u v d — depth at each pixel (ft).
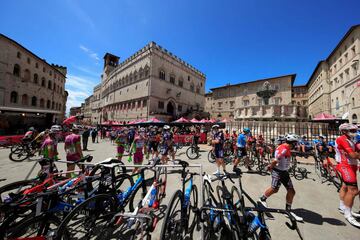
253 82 142.20
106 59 197.26
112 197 10.32
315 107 142.31
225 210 7.76
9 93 88.02
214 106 169.78
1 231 7.78
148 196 9.63
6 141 41.32
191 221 11.62
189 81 156.87
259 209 7.35
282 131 42.65
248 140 30.25
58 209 8.98
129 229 10.43
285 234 10.03
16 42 90.89
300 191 16.63
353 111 79.56
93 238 9.67
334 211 12.76
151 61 118.42
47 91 119.65
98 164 11.44
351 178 11.46
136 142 22.03
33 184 11.62
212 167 26.21
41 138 33.91
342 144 11.87
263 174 22.22
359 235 10.00
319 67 124.47
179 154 38.24
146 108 116.98
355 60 77.15
